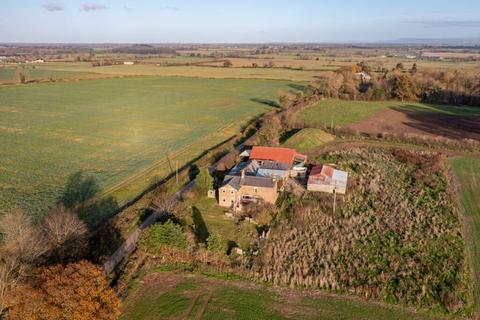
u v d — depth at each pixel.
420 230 52.25
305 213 56.34
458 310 37.88
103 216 55.03
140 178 69.81
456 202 60.62
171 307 38.09
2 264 36.09
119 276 41.88
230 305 38.50
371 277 42.81
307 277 41.94
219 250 45.94
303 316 37.06
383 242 49.47
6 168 73.19
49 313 28.88
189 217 55.75
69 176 69.81
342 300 39.44
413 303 38.81
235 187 58.16
